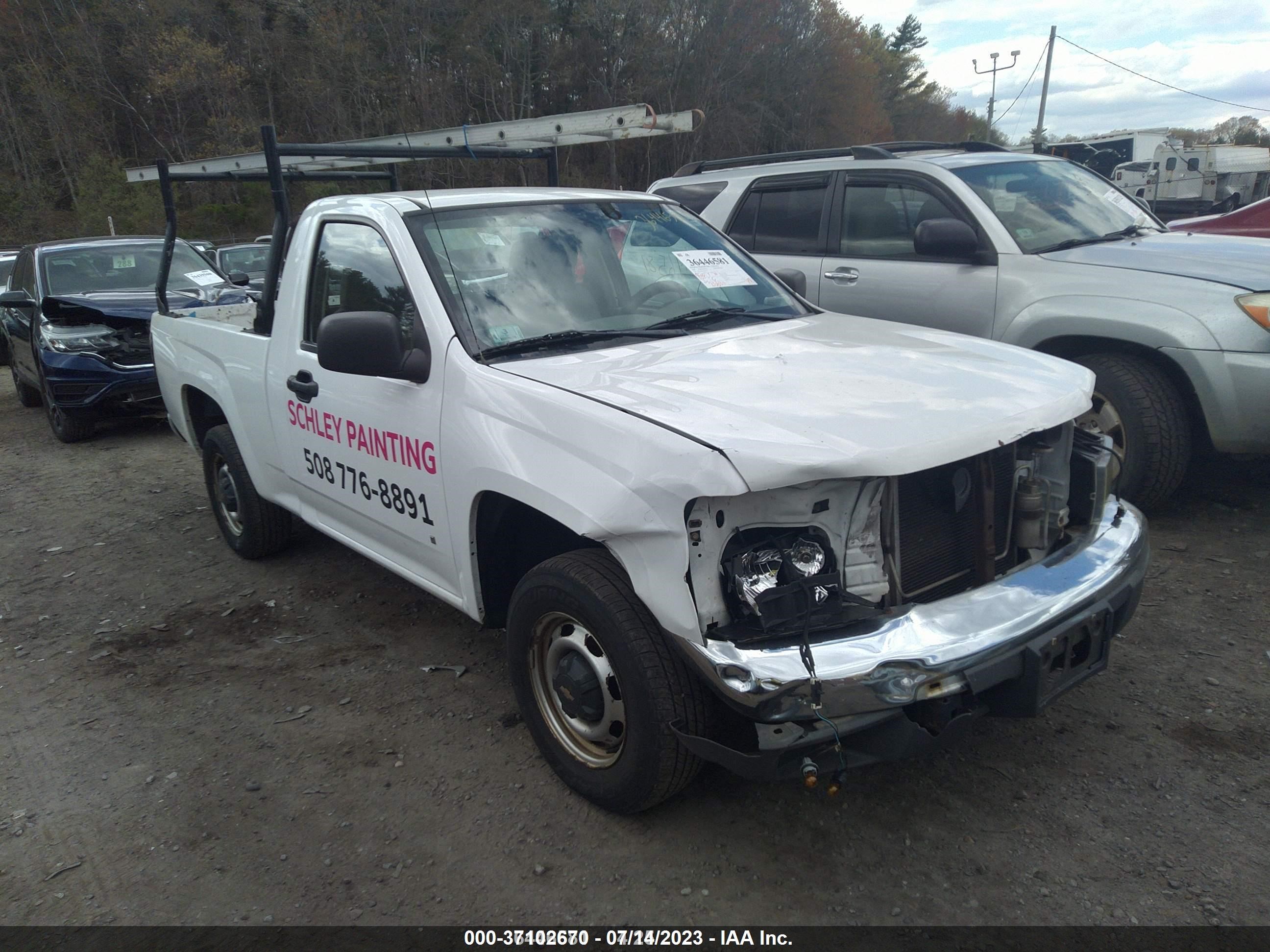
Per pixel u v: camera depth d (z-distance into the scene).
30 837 2.96
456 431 3.03
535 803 2.99
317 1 42.50
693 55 47.62
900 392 2.69
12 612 4.76
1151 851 2.64
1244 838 2.67
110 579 5.14
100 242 9.76
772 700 2.22
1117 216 5.86
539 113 44.34
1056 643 2.48
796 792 2.98
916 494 2.54
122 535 5.89
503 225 3.58
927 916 2.45
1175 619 3.97
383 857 2.77
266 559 5.27
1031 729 3.25
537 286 3.41
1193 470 5.76
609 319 3.44
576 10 44.53
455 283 3.29
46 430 9.45
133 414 8.52
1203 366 4.43
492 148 4.85
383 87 35.94
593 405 2.61
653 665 2.50
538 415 2.73
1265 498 5.26
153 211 38.66
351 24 38.00
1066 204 5.76
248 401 4.46
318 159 5.12
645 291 3.64
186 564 5.31
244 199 39.59
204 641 4.30
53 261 9.29
